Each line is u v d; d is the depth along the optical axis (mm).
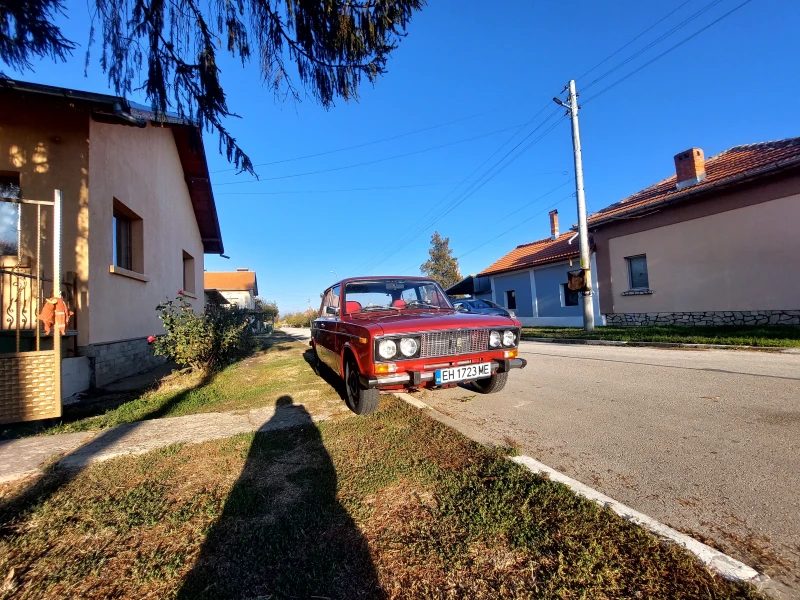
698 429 3715
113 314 7602
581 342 12023
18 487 2955
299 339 20625
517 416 4406
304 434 3941
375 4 4172
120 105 6402
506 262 23703
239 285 40281
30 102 6328
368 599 1735
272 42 4410
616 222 14664
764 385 5219
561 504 2369
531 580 1803
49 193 6590
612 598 1676
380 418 4359
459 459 3160
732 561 1848
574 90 13773
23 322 6152
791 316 9938
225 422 4492
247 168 5012
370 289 5625
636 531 2086
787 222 9977
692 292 12172
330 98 4820
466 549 2035
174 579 1912
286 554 2062
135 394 6391
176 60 4293
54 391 4145
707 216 11719
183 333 7566
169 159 11398
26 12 3797
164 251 10898
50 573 1983
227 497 2676
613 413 4371
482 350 4355
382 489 2730
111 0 3832
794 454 3070
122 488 2885
